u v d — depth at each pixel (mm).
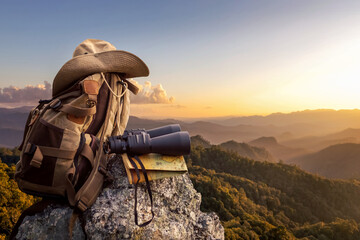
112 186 1853
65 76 1593
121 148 1663
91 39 2021
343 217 150250
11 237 1761
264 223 83188
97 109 1713
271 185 175500
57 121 1509
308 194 162000
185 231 1916
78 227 1688
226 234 64750
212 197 110312
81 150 1561
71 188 1529
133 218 1688
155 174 1718
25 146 1570
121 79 1939
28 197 26047
